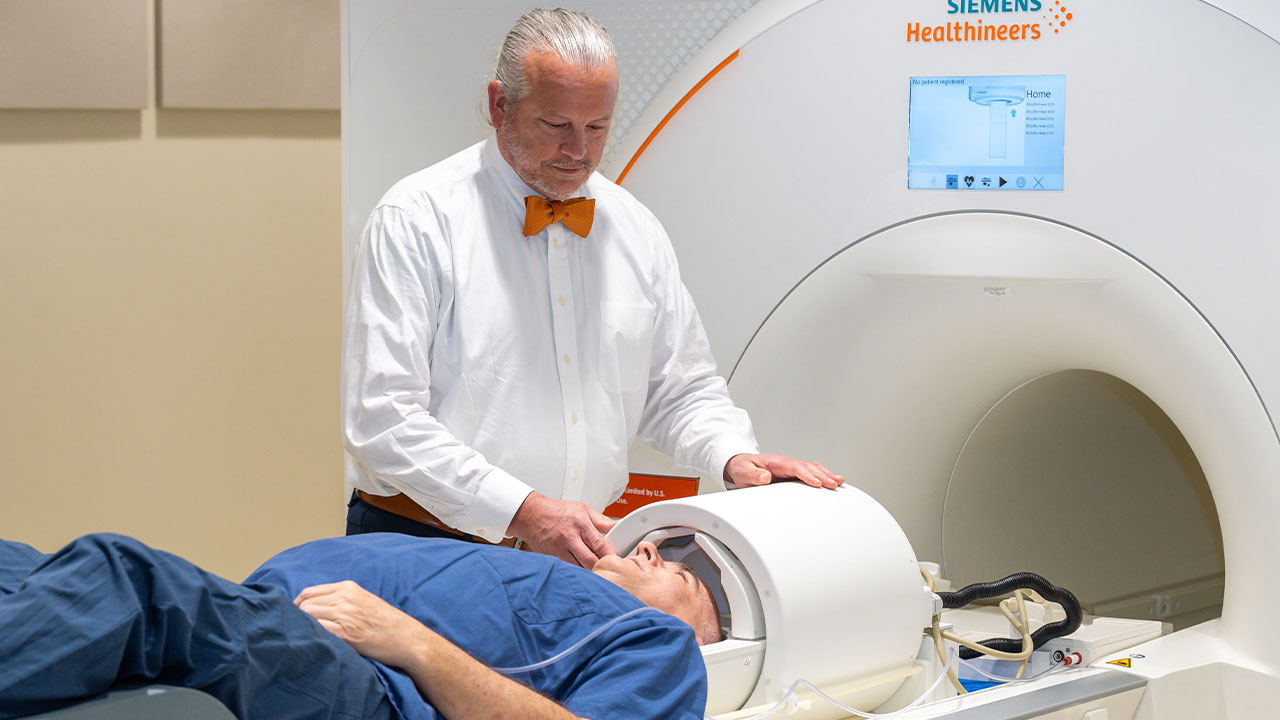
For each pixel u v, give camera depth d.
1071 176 2.22
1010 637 2.15
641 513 1.83
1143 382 2.32
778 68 2.39
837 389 2.46
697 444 2.18
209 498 3.77
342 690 1.15
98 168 3.58
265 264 3.75
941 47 2.28
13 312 3.59
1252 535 2.17
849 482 2.52
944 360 2.50
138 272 3.64
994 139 2.26
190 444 3.74
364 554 1.43
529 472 2.07
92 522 3.68
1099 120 2.20
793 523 1.79
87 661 0.94
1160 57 2.15
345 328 2.07
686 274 2.48
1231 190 2.12
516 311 2.06
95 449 3.67
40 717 0.92
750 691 1.70
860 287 2.39
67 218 3.58
